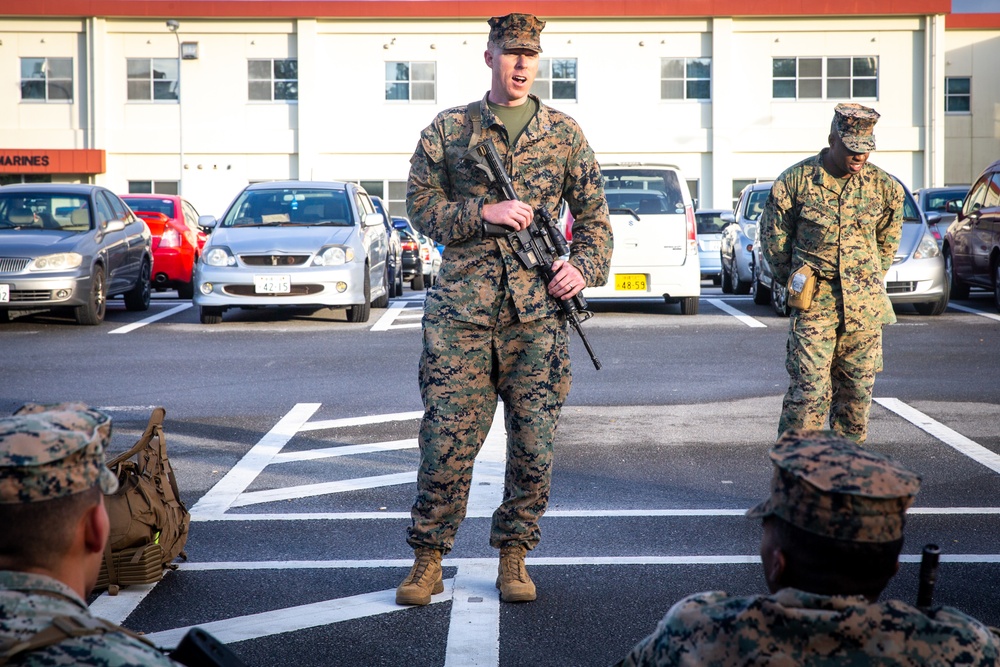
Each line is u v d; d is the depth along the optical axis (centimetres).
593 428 812
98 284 1467
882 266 588
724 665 192
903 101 4206
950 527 556
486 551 527
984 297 1873
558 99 4225
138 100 4238
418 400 929
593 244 471
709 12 4141
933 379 1014
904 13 4138
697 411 876
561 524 566
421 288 2580
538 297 455
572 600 458
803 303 569
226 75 4225
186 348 1232
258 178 4250
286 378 1038
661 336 1312
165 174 4253
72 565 190
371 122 4228
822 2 4128
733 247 1961
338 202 1565
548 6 4153
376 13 4156
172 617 439
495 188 454
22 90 4219
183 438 783
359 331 1381
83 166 4175
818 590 191
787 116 4219
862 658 188
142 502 475
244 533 554
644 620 436
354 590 472
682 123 4222
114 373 1068
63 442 187
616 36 4203
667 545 530
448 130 463
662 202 1548
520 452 460
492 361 461
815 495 187
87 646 178
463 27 4197
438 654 404
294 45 4219
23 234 1460
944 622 190
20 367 1104
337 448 752
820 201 576
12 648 175
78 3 4144
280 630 426
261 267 1423
